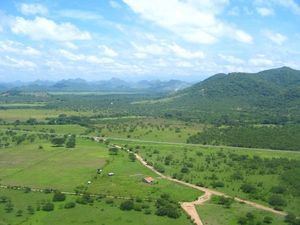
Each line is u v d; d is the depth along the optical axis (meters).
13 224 199.62
